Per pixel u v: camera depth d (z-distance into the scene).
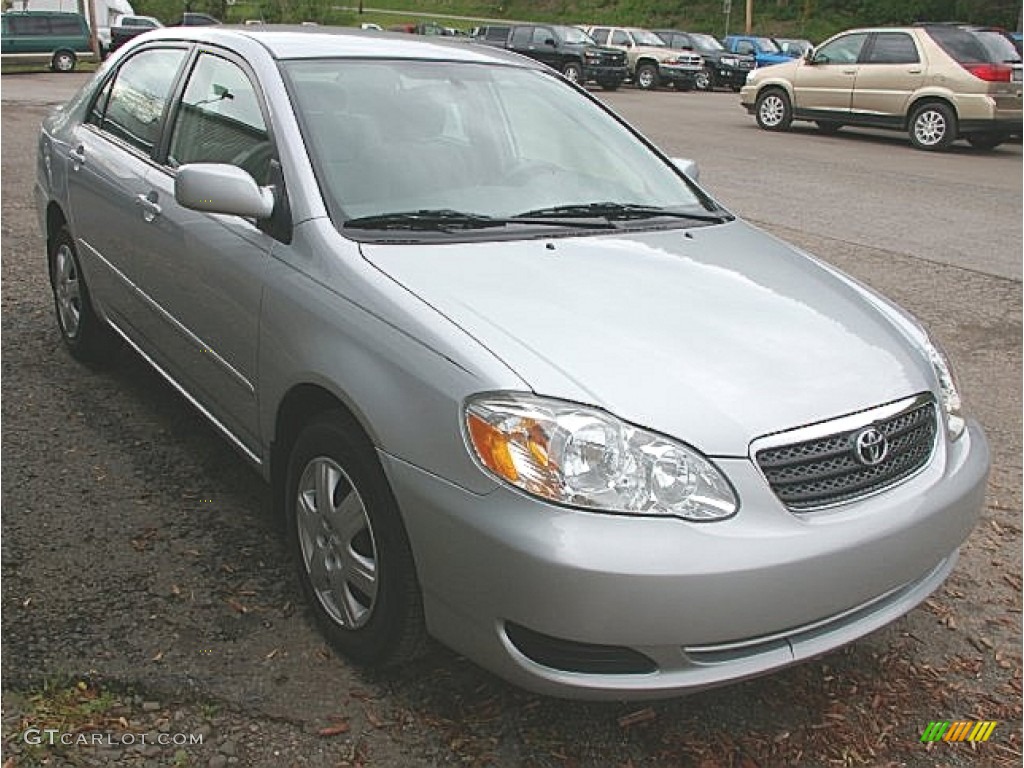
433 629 2.62
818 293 3.23
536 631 2.37
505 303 2.77
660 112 20.30
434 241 3.11
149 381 4.85
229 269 3.33
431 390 2.53
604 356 2.57
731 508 2.41
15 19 26.88
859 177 12.27
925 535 2.69
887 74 15.75
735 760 2.67
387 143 3.44
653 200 3.81
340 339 2.80
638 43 28.48
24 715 2.64
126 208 4.15
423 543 2.54
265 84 3.52
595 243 3.29
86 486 3.82
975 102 14.86
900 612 2.74
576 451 2.36
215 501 3.76
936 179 12.35
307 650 2.96
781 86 17.17
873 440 2.64
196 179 3.08
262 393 3.20
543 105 4.02
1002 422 5.00
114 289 4.41
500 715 2.76
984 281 7.57
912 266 7.93
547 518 2.34
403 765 2.57
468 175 3.49
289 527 3.13
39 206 5.27
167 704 2.72
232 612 3.12
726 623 2.38
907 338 3.17
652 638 2.35
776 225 9.20
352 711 2.74
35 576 3.23
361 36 4.05
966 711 2.93
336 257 2.97
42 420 4.35
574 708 2.80
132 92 4.59
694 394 2.52
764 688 2.96
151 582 3.24
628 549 2.31
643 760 2.64
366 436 2.71
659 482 2.37
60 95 18.92
